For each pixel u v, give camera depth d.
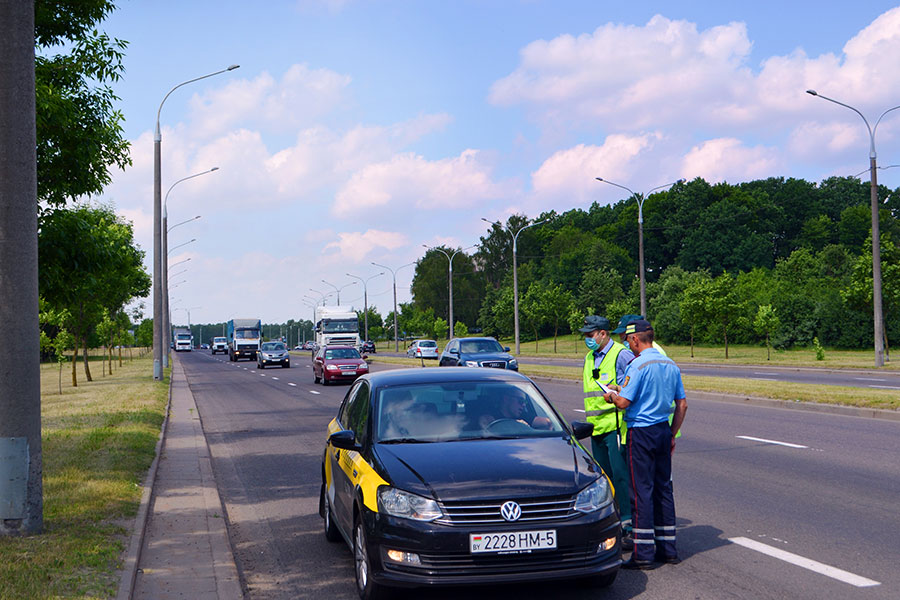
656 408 6.40
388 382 7.01
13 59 7.21
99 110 11.73
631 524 6.87
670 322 80.12
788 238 116.44
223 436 16.42
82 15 11.13
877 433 13.62
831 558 6.47
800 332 67.06
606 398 6.63
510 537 5.23
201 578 6.25
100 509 8.41
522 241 140.75
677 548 6.90
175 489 10.17
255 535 7.91
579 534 5.31
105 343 42.78
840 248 88.12
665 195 119.44
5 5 7.20
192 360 78.50
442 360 31.97
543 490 5.39
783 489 9.27
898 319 60.72
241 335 73.62
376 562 5.39
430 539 5.21
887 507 8.26
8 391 7.16
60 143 10.82
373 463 5.90
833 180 122.06
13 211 7.17
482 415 6.56
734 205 106.69
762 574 6.09
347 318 55.91
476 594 5.79
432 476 5.54
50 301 11.34
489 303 123.50
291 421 19.17
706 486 9.55
